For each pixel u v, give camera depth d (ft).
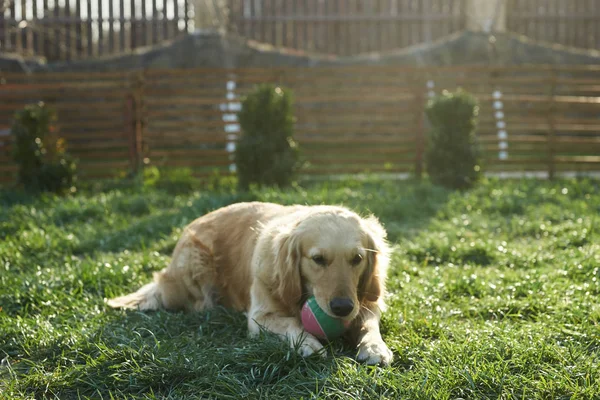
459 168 34.50
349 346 13.17
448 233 23.54
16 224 24.98
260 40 56.34
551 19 56.29
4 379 12.05
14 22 54.34
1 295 16.39
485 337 12.73
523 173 39.29
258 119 34.35
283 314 13.48
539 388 10.66
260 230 14.78
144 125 39.04
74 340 13.26
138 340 13.03
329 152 39.19
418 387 10.57
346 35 56.39
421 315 14.55
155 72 38.68
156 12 55.11
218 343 13.37
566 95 51.39
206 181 36.52
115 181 36.70
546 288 16.22
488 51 53.36
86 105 38.73
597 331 13.10
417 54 53.01
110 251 22.16
